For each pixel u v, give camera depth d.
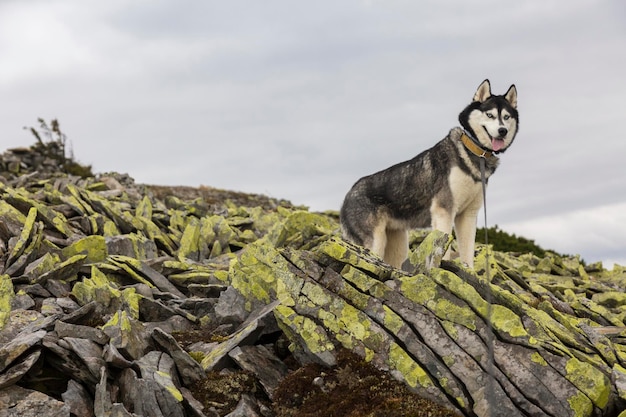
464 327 7.43
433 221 10.71
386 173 11.35
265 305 8.78
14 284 9.62
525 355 7.18
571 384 6.97
